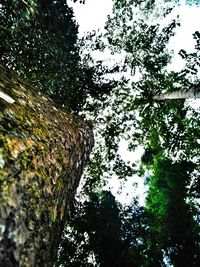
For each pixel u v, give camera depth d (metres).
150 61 13.00
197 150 13.55
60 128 4.41
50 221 2.53
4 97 3.03
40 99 5.06
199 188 14.22
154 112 12.31
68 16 12.20
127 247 15.15
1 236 1.67
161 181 16.77
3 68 4.58
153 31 13.48
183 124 12.20
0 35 7.26
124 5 14.18
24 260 1.88
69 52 12.10
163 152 16.14
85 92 12.48
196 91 8.01
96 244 14.70
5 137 2.18
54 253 2.79
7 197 1.83
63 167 3.38
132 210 16.91
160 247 15.89
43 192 2.46
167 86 11.84
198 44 7.29
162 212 16.53
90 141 7.55
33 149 2.57
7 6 6.18
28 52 8.87
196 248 15.23
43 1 9.41
